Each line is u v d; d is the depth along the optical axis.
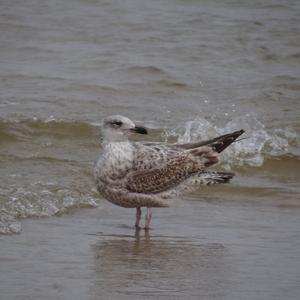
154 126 18.52
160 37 27.00
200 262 9.98
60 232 11.22
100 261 9.84
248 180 15.29
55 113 18.91
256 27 28.75
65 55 24.84
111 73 23.11
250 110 20.31
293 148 17.52
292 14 30.58
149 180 11.88
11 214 11.79
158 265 9.79
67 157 15.94
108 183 11.88
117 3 30.39
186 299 8.48
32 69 23.20
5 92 20.67
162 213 12.75
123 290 8.71
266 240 11.19
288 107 20.75
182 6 30.86
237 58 25.47
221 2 31.81
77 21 28.14
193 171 12.27
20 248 10.22
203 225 12.04
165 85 22.27
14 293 8.44
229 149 16.83
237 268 9.75
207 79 23.06
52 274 9.18
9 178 13.78
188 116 19.50
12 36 26.47
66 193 13.05
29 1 30.09
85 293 8.55
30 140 17.00
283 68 24.86
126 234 11.39
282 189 14.59
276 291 8.86
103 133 11.99
